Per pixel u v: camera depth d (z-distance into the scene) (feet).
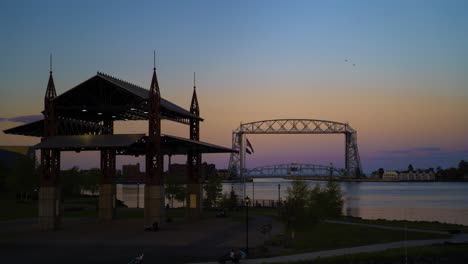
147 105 246.68
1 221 280.51
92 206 403.95
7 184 459.73
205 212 347.56
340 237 204.23
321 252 164.14
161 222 235.40
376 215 448.65
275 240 193.36
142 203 602.03
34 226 250.98
